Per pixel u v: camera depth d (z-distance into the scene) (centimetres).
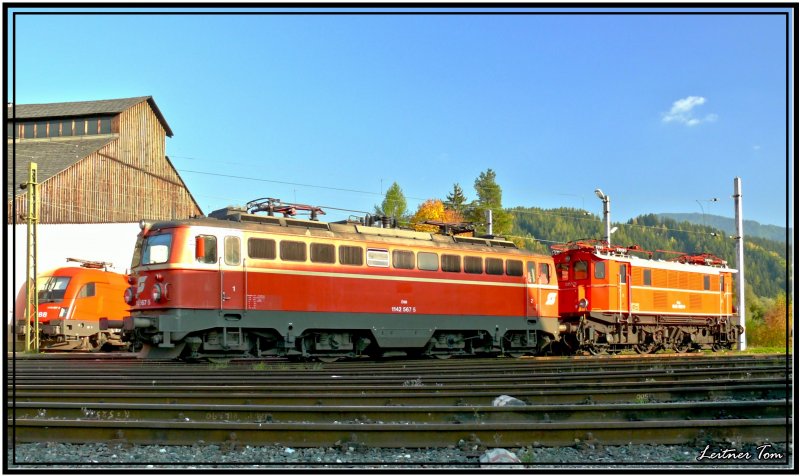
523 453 828
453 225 2445
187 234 1808
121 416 1005
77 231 3381
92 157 4503
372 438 862
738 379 1295
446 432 861
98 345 2992
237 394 1125
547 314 2550
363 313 2073
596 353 2781
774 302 4425
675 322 3047
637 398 1142
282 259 1942
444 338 2286
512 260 2450
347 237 2070
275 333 1958
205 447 864
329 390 1198
